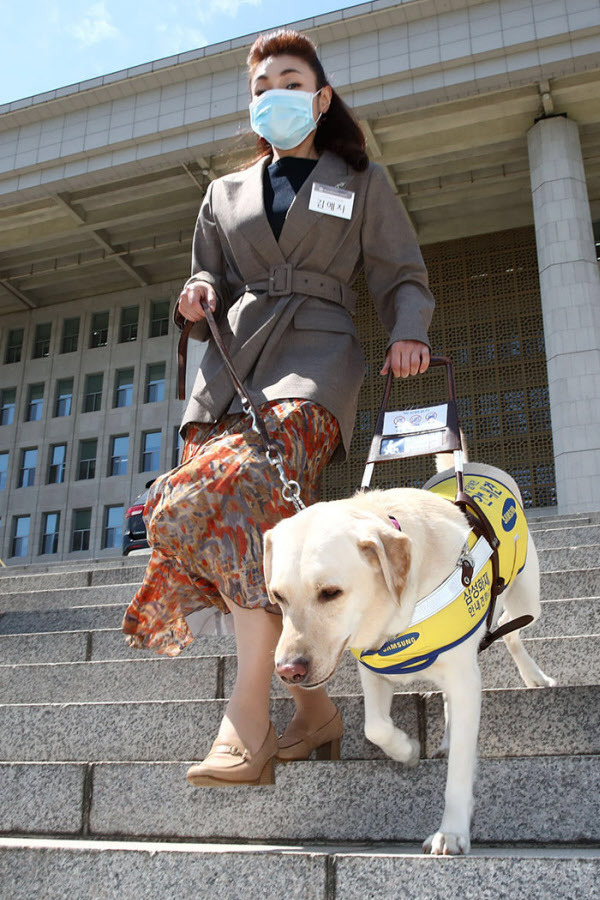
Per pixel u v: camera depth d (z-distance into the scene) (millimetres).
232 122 20578
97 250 27078
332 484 20891
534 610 2756
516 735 2326
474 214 23047
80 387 29156
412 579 2012
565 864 1616
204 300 2650
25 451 29391
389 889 1700
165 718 2729
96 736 2795
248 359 2508
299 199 2607
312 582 1890
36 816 2480
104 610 4953
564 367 16656
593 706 2287
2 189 22328
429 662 2059
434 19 19109
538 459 20266
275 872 1784
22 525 28438
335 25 19469
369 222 2693
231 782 2092
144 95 21469
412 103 18953
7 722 2930
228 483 2238
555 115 19328
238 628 2215
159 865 1861
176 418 27484
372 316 22500
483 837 2100
